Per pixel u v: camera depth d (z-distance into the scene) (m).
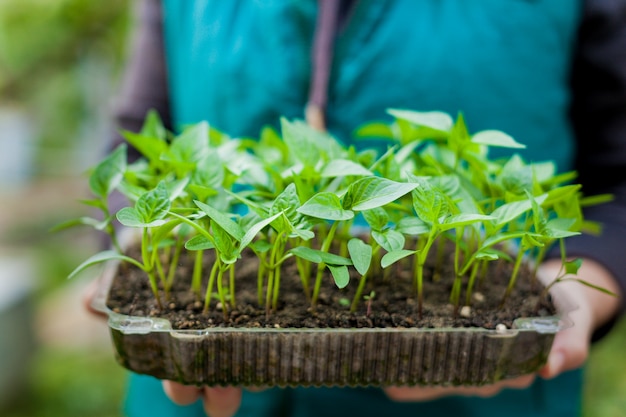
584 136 0.91
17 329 1.93
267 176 0.60
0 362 1.84
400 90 0.82
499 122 0.83
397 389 0.63
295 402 0.84
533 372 0.55
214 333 0.51
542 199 0.50
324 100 0.83
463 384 0.53
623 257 0.75
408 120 0.61
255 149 0.67
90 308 0.71
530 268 0.68
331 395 0.83
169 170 0.63
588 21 0.84
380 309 0.56
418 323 0.54
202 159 0.58
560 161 0.87
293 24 0.83
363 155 0.60
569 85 0.91
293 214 0.48
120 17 2.44
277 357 0.52
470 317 0.55
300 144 0.56
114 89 2.62
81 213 3.72
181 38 0.91
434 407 0.83
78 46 2.75
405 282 0.63
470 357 0.52
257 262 0.68
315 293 0.56
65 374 2.03
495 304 0.58
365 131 0.68
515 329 0.52
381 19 0.82
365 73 0.82
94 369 2.07
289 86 0.84
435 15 0.82
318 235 0.69
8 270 2.10
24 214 3.75
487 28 0.81
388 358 0.52
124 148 0.61
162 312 0.55
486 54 0.81
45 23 2.51
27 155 4.49
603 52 0.84
